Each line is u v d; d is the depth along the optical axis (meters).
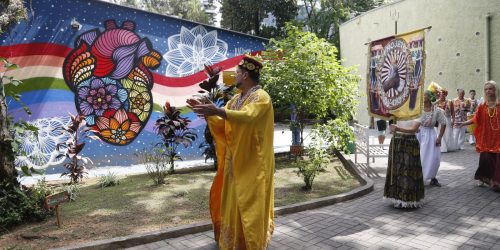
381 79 5.88
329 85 8.76
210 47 10.35
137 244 4.16
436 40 14.36
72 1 8.48
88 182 7.28
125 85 9.20
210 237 4.38
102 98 8.94
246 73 3.53
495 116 6.12
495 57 12.39
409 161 5.26
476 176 6.55
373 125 18.00
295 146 9.41
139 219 4.88
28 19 8.04
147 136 9.52
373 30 17.78
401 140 5.35
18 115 8.01
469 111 11.19
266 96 3.43
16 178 5.07
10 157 4.91
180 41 9.88
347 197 5.95
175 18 9.69
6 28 7.04
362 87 18.84
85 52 8.70
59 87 8.44
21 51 8.02
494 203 5.52
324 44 9.01
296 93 8.52
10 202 4.71
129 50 9.21
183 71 9.97
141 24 9.33
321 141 8.13
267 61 9.01
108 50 8.96
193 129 10.12
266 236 3.46
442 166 8.57
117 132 9.13
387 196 5.49
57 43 8.38
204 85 7.83
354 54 19.70
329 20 23.98
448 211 5.19
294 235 4.41
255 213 3.33
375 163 9.13
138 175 7.91
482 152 6.37
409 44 5.33
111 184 6.89
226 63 10.63
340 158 9.43
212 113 3.09
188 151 10.13
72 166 7.15
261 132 3.40
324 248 4.00
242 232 3.47
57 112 8.43
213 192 3.91
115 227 4.57
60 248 3.90
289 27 9.51
